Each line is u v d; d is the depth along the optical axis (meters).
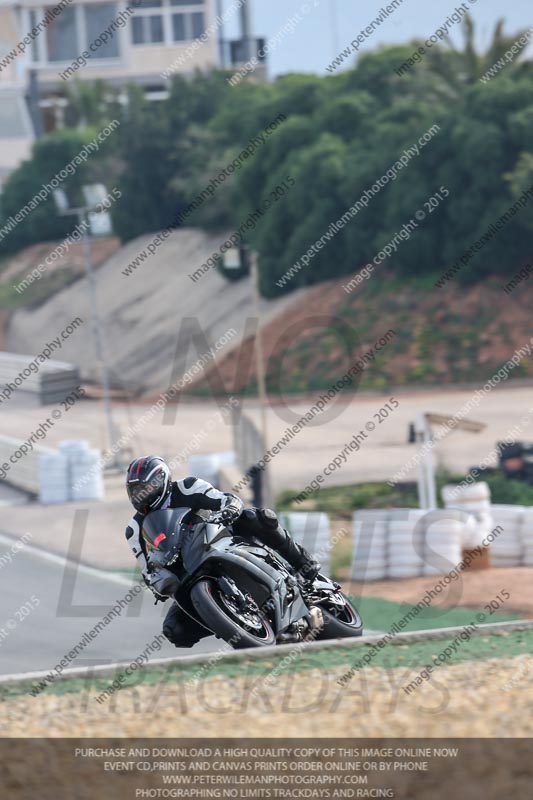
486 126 162.38
